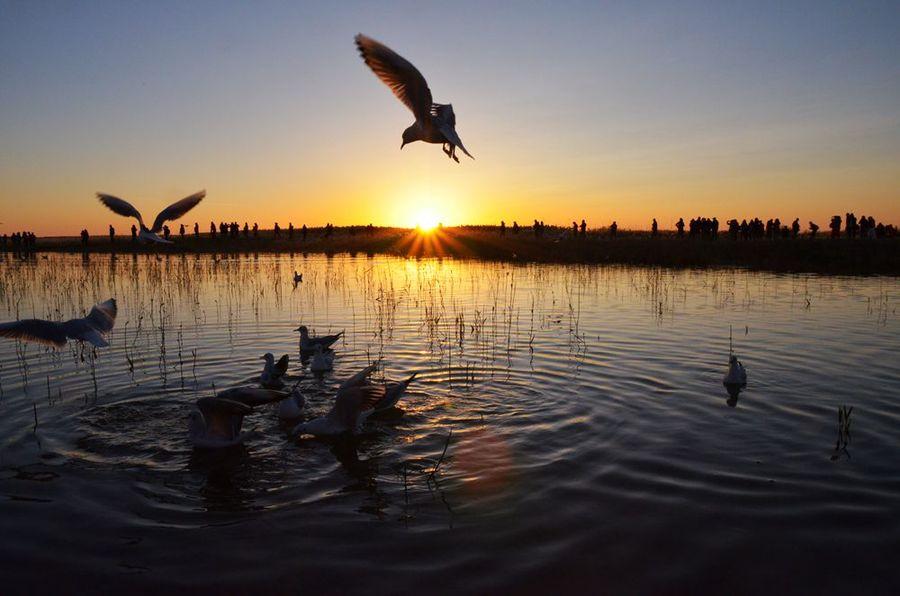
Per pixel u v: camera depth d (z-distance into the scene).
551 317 20.73
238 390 9.97
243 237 82.81
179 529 7.48
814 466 8.94
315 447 10.07
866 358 14.88
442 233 78.50
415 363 14.80
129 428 10.74
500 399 12.10
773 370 13.85
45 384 13.07
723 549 6.95
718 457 9.28
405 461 9.42
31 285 29.61
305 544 7.14
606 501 8.02
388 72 6.09
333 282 31.19
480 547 7.04
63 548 7.06
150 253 63.31
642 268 40.66
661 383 12.95
